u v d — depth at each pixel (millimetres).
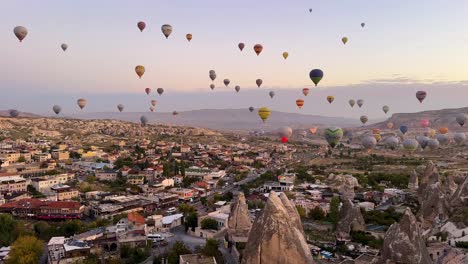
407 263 72375
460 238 113000
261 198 193500
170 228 159500
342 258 107500
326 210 163625
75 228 154625
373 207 171750
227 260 112812
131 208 190625
